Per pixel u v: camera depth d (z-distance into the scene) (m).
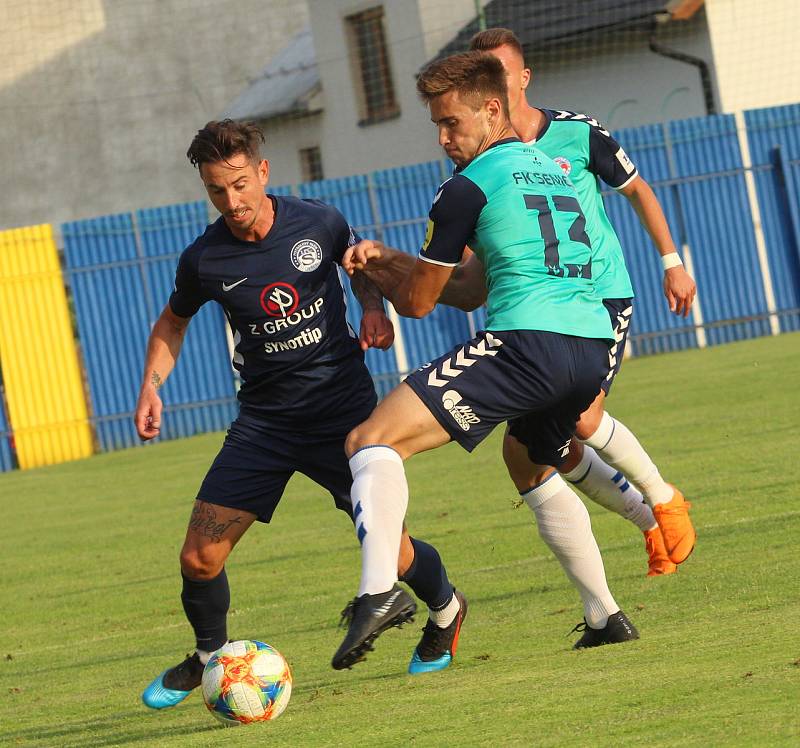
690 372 57.25
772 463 30.86
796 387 45.88
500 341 14.18
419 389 14.17
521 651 16.62
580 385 14.48
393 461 13.93
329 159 101.75
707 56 80.81
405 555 15.66
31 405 63.66
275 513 35.78
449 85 14.67
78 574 30.02
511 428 15.44
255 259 16.25
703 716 10.89
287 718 13.62
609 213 70.19
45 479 54.59
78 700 17.78
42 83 132.62
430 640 16.31
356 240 16.92
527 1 88.25
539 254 14.33
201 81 133.00
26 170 132.62
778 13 81.00
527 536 26.67
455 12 92.25
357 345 16.94
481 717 11.91
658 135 70.69
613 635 15.80
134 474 51.25
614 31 80.94
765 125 71.19
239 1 132.00
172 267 65.31
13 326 63.53
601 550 23.59
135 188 133.62
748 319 71.00
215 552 16.47
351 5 97.12
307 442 16.78
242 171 15.71
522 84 19.06
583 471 18.03
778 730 10.18
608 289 19.16
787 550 20.77
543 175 14.73
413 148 95.31
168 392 65.12
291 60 110.19
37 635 23.70
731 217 71.00
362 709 13.35
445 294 16.95
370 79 97.94
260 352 16.48
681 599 18.33
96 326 64.50
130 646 21.78
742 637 14.52
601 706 11.72
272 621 21.97
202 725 14.83
